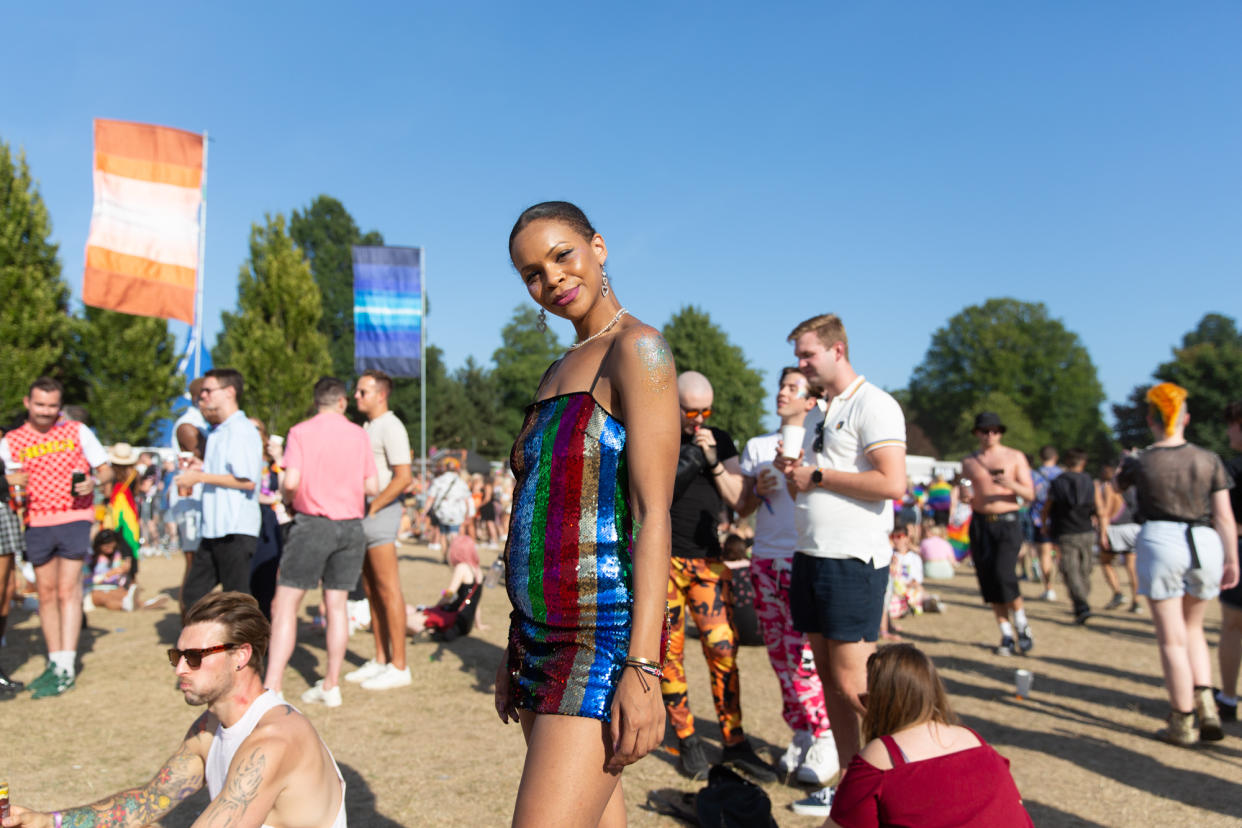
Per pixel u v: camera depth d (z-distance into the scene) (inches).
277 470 265.6
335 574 208.7
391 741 181.2
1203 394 2060.8
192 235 572.1
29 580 372.8
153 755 169.3
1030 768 171.3
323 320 2434.8
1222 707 207.8
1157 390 197.3
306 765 88.9
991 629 336.5
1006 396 2728.8
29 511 215.8
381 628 240.4
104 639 286.7
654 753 178.1
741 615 273.6
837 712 132.0
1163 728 195.5
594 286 71.5
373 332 725.9
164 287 562.9
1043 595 439.2
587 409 66.6
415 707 208.2
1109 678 251.8
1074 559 349.7
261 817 85.0
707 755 175.8
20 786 151.1
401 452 230.1
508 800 148.2
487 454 2792.8
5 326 1039.6
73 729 186.2
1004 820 83.4
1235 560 187.5
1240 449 203.6
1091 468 2672.2
